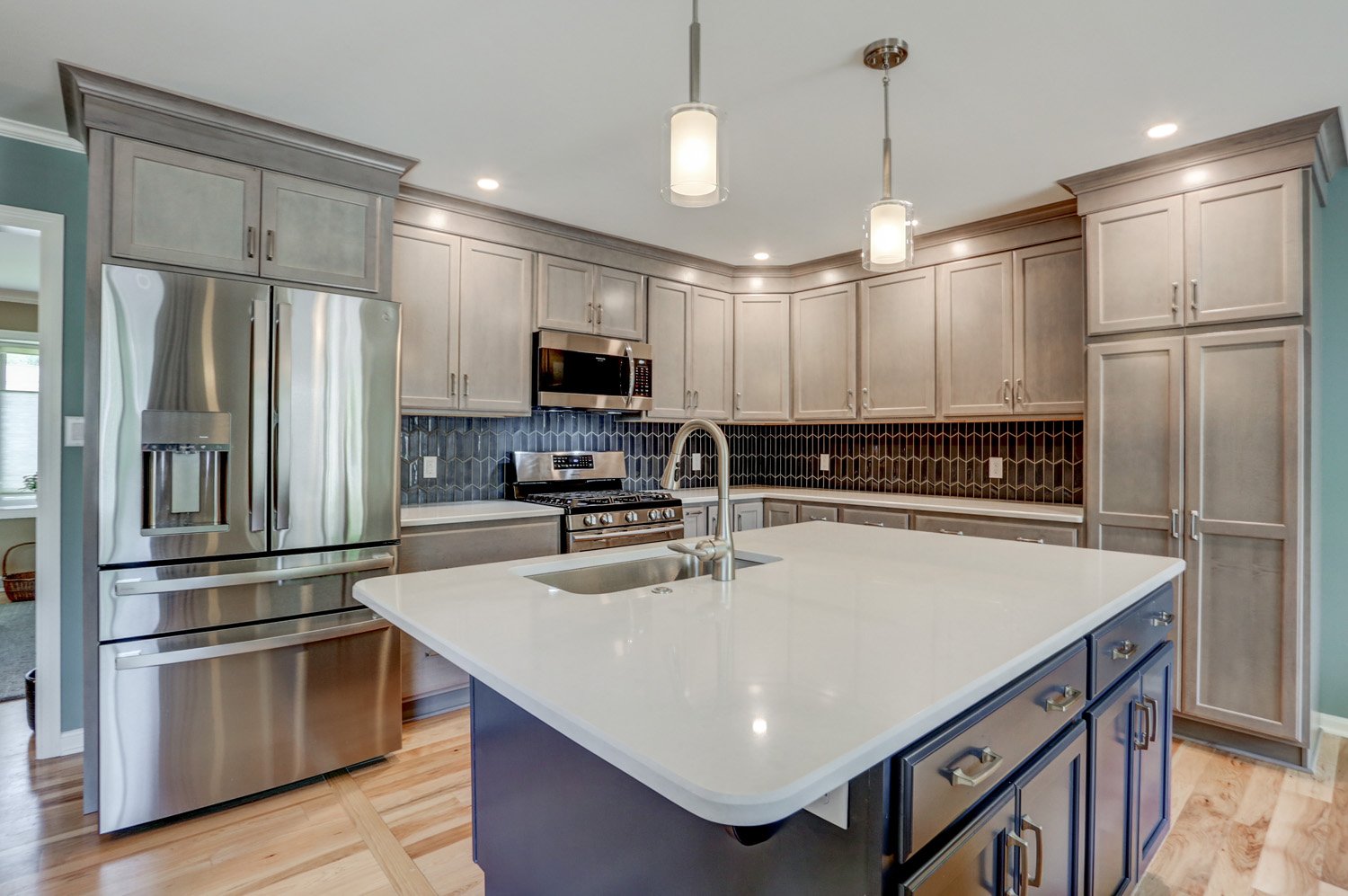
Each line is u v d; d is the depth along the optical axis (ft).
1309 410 7.93
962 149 8.52
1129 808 5.20
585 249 12.03
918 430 13.58
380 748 8.18
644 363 12.73
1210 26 5.97
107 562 6.62
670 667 3.32
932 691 3.03
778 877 3.16
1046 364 10.80
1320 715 9.09
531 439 12.55
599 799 4.03
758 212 10.92
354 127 7.95
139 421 6.74
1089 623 4.30
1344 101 7.27
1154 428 8.93
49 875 6.05
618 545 11.25
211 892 5.86
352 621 7.93
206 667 7.09
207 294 7.07
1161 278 8.86
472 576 5.37
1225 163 8.36
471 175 9.46
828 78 6.83
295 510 7.58
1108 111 7.54
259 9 5.78
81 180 8.28
